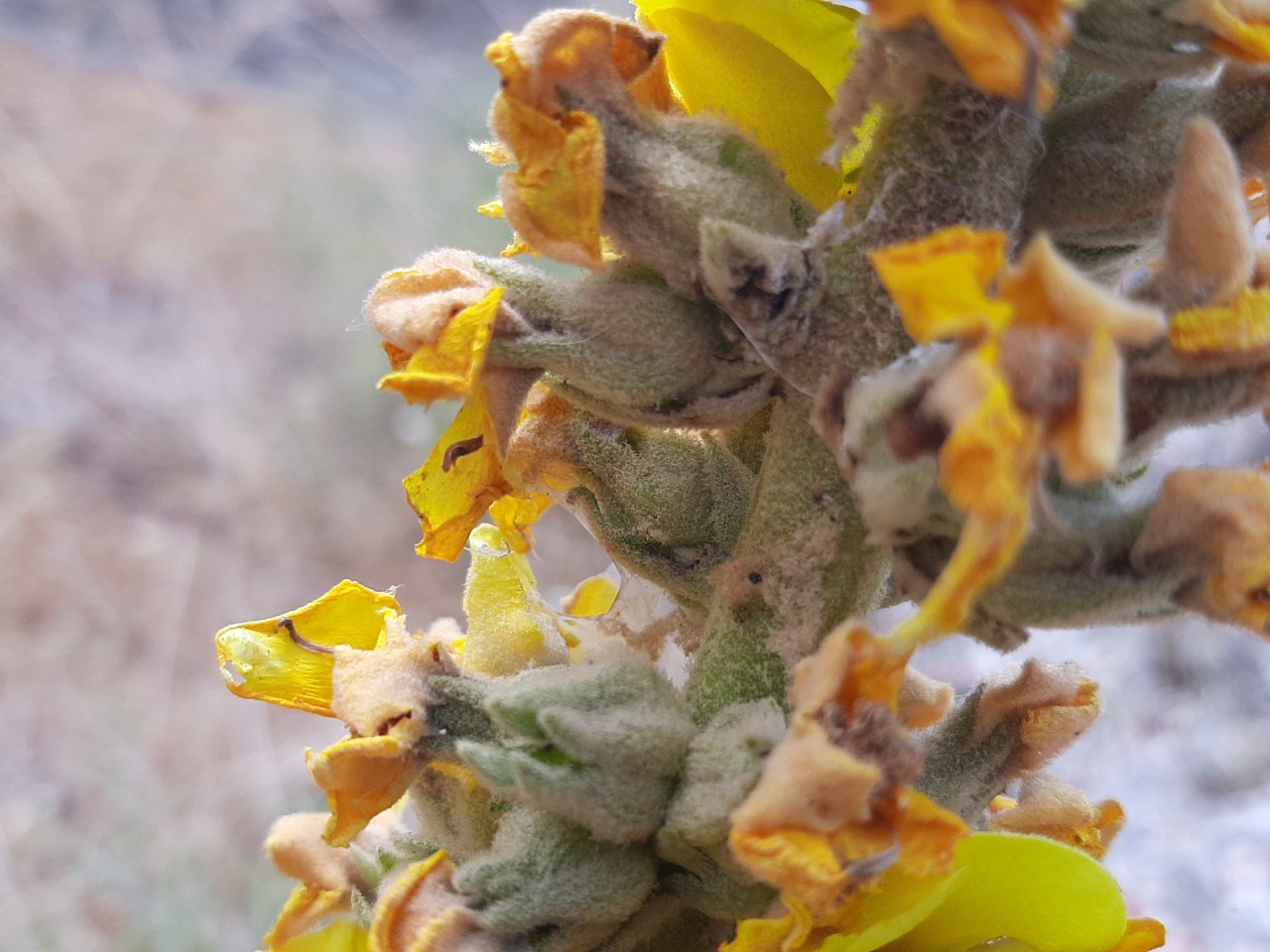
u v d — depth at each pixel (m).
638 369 0.10
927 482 0.08
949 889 0.09
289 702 0.11
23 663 0.52
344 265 0.72
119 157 0.79
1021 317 0.08
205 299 0.71
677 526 0.11
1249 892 0.34
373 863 0.12
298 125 0.84
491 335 0.10
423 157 0.80
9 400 0.64
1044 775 0.12
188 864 0.44
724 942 0.10
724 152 0.10
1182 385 0.09
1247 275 0.08
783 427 0.10
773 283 0.09
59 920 0.42
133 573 0.57
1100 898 0.09
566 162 0.09
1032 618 0.09
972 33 0.08
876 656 0.08
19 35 0.90
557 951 0.10
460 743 0.10
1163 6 0.09
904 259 0.08
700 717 0.10
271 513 0.60
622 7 0.46
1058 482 0.09
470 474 0.10
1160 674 0.42
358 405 0.64
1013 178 0.10
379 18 0.95
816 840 0.08
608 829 0.10
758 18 0.10
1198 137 0.08
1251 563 0.08
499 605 0.11
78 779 0.47
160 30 0.91
